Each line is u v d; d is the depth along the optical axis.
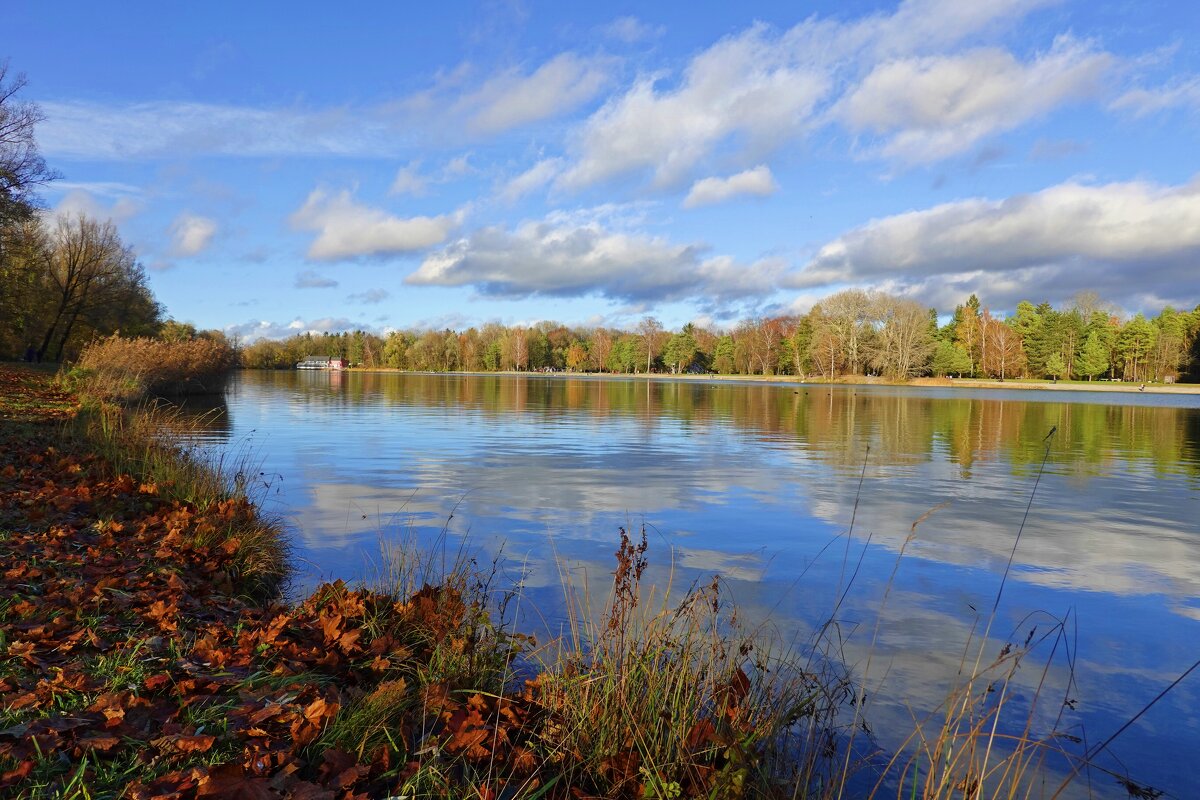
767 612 5.94
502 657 4.53
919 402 43.62
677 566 7.36
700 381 91.00
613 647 3.89
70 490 7.99
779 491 11.96
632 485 12.41
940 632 5.60
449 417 27.97
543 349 135.88
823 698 4.18
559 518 9.61
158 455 10.23
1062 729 4.14
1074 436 22.72
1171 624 5.94
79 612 4.25
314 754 2.98
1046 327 93.50
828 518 9.84
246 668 3.83
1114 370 100.62
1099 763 3.78
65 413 17.56
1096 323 94.94
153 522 7.16
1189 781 3.62
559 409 33.94
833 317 88.25
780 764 3.37
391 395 45.97
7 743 2.67
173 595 4.94
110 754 2.73
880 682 4.64
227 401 36.72
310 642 4.44
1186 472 14.86
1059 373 91.56
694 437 21.22
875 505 10.84
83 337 52.19
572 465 14.84
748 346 110.75
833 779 3.24
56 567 5.21
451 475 13.28
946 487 12.63
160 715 3.09
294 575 6.71
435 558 7.37
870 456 17.02
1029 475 14.20
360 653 4.36
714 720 3.51
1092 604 6.43
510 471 13.87
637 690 3.60
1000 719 4.22
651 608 5.75
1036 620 5.98
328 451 16.75
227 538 6.85
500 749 3.26
